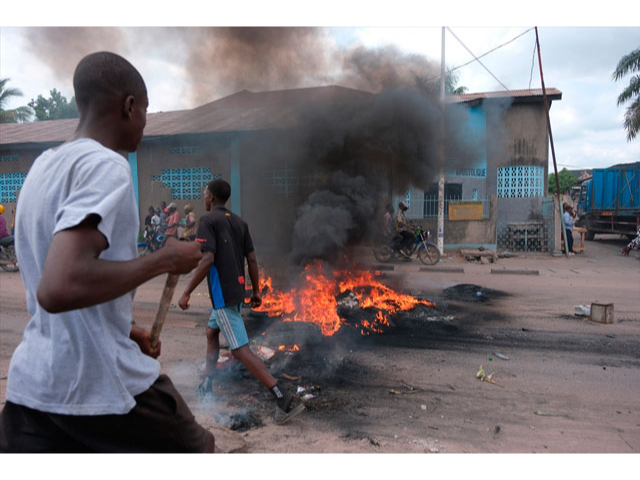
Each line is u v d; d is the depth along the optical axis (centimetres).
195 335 554
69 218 125
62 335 142
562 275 1059
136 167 1644
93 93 152
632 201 1800
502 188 1733
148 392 157
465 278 1006
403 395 385
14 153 1733
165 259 138
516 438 313
